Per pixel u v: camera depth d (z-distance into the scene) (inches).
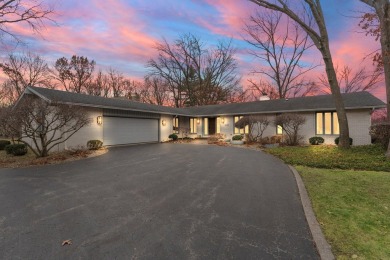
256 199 199.2
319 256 114.1
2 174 309.1
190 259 112.7
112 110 640.4
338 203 184.1
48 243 128.6
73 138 532.7
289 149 528.1
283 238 132.5
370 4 403.9
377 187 223.3
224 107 945.5
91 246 125.1
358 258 110.1
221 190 225.3
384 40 387.2
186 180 264.7
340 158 381.7
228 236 135.3
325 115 644.1
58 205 188.2
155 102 1595.7
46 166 360.2
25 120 400.8
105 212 172.6
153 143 760.3
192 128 994.7
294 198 201.5
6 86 1168.8
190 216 164.1
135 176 286.5
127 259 113.0
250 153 497.7
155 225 150.2
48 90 550.9
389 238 128.2
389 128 425.1
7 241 131.4
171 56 1464.1
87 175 295.0
